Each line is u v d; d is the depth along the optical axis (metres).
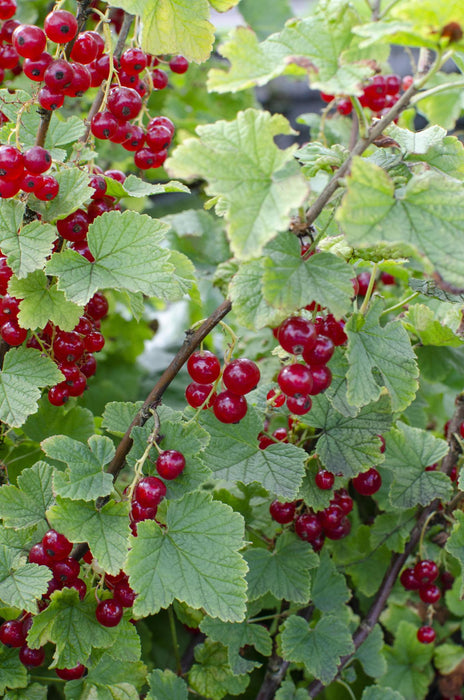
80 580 0.45
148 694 0.47
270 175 0.40
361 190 0.40
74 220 0.45
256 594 0.48
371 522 0.57
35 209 0.45
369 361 0.44
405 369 0.45
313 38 0.41
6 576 0.44
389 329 0.45
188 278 0.49
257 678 0.53
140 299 0.47
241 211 0.40
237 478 0.45
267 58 0.41
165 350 0.77
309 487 0.48
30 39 0.44
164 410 0.46
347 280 0.42
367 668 0.53
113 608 0.44
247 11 0.78
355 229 0.40
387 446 0.51
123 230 0.44
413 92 0.41
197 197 0.82
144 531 0.43
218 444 0.46
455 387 0.62
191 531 0.44
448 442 0.52
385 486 0.54
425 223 0.40
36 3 0.63
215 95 0.75
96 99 0.48
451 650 0.56
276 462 0.45
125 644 0.45
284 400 0.48
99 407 0.64
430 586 0.52
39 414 0.50
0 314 0.46
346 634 0.50
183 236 0.68
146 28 0.46
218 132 0.41
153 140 0.48
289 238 0.42
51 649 0.49
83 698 0.46
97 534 0.43
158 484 0.43
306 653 0.49
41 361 0.46
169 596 0.43
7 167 0.43
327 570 0.51
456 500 0.51
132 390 0.66
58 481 0.43
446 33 0.39
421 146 0.46
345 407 0.46
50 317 0.45
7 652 0.46
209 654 0.50
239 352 0.61
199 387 0.45
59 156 0.47
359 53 0.41
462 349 0.58
